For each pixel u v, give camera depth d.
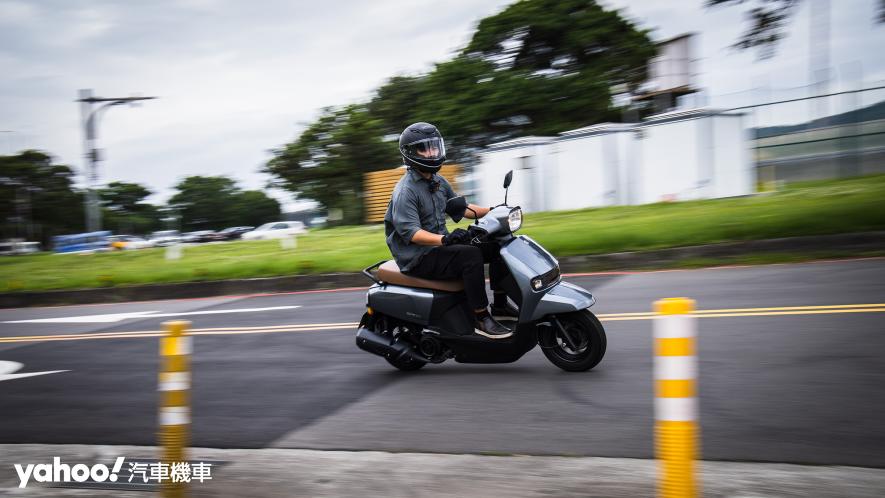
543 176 24.52
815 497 3.26
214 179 107.25
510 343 5.62
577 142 23.89
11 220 75.62
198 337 8.70
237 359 7.30
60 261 20.97
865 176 22.84
